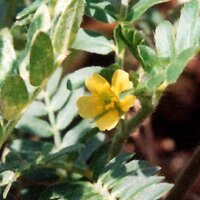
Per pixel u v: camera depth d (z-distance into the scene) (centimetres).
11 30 20
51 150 19
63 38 16
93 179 19
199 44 16
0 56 16
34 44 15
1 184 18
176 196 21
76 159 20
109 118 18
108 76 18
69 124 22
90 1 19
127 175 18
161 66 17
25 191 20
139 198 17
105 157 20
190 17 17
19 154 21
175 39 17
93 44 19
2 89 15
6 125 16
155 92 18
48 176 20
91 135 20
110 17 19
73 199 18
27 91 16
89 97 18
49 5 17
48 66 16
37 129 22
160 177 17
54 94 22
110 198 18
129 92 17
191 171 21
